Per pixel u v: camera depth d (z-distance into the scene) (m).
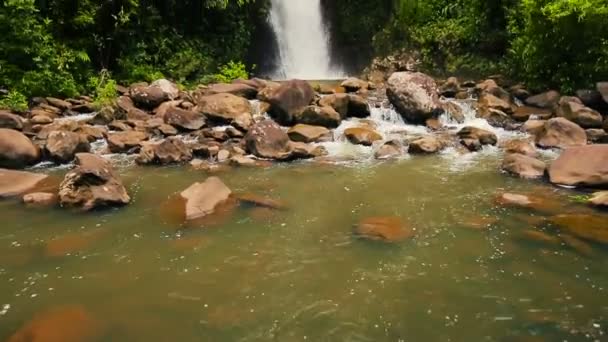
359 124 10.34
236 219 5.80
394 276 4.46
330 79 18.92
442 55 17.11
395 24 18.89
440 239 5.20
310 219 5.80
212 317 3.87
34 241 5.19
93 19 13.19
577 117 9.52
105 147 8.90
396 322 3.76
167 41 15.31
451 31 16.92
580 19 10.59
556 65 11.94
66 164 7.96
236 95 11.40
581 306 3.90
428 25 17.91
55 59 11.84
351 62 21.02
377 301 4.05
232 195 6.50
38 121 9.55
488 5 15.70
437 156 8.53
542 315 3.79
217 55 16.92
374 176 7.47
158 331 3.69
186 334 3.65
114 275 4.51
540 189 6.69
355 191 6.79
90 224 5.62
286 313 3.91
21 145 7.71
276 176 7.48
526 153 8.36
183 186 6.97
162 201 6.37
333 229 5.52
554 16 10.87
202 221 5.73
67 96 11.90
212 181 6.45
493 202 6.23
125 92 12.41
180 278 4.46
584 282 4.27
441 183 7.07
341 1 20.84
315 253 4.94
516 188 6.77
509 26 14.25
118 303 4.06
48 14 12.84
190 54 15.62
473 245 5.04
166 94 11.23
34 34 11.40
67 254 4.91
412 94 10.52
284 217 5.86
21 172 6.99
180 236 5.33
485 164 8.00
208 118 10.23
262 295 4.18
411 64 17.88
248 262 4.76
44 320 3.80
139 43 14.47
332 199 6.48
